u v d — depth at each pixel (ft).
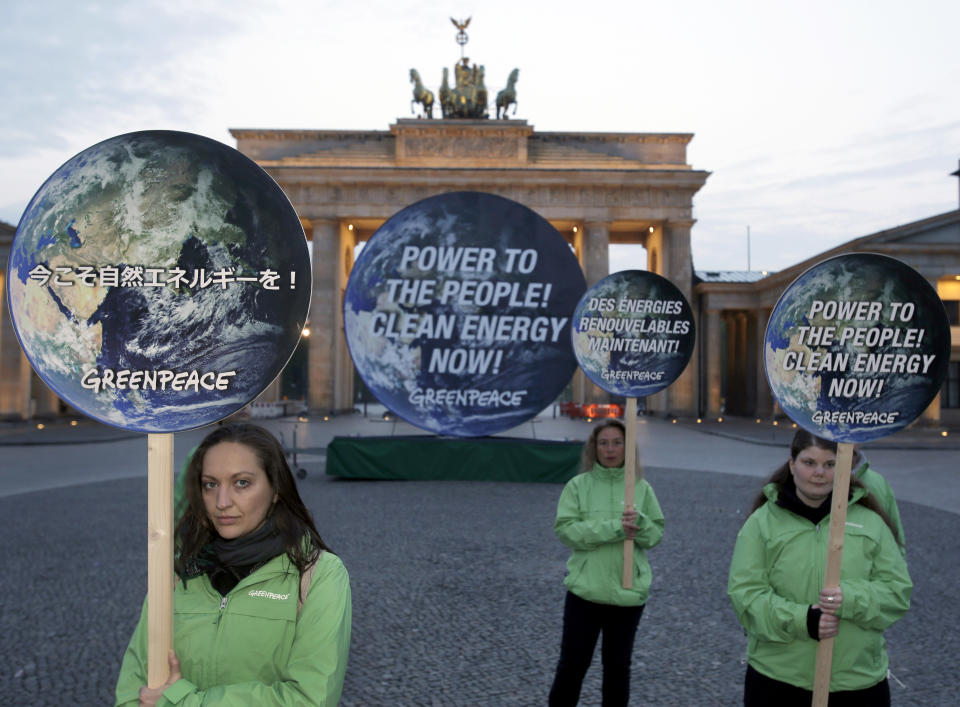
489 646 27.12
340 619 9.63
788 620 13.15
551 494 65.36
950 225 150.20
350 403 218.18
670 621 30.19
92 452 104.12
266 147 214.69
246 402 10.23
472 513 55.26
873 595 13.14
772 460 96.48
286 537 9.84
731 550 42.96
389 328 59.82
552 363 60.75
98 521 51.78
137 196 10.14
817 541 14.05
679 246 205.16
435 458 74.84
